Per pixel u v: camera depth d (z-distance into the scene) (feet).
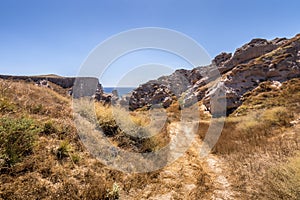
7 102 21.03
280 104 52.16
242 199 14.90
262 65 77.66
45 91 35.60
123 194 14.90
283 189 13.21
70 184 13.57
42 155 15.26
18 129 14.98
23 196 11.25
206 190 16.93
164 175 19.40
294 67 70.03
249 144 27.58
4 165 12.91
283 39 98.94
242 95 70.69
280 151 22.30
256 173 18.12
